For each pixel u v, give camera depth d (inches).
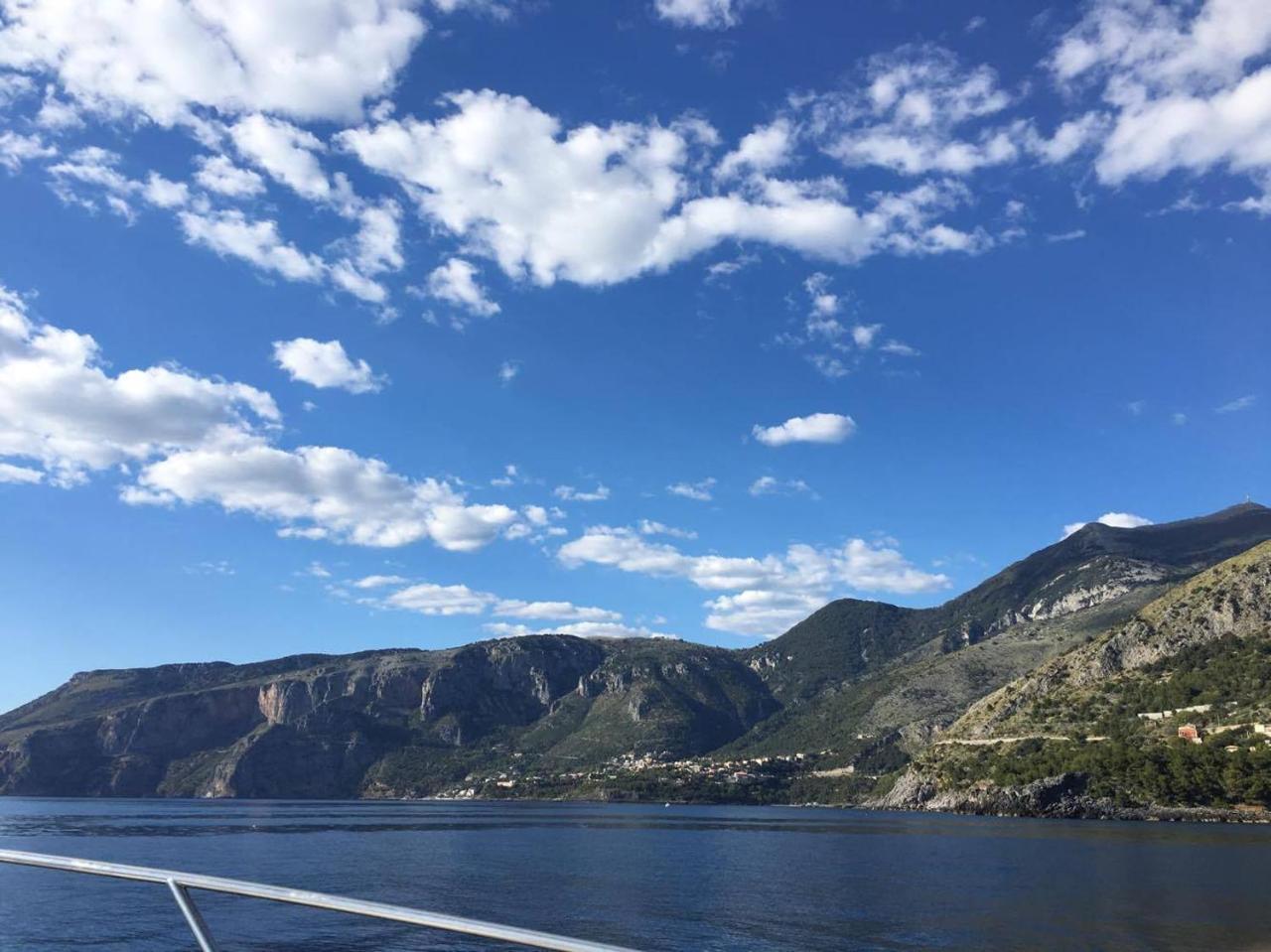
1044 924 3137.3
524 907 3572.8
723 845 7101.4
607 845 7155.5
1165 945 2736.2
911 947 2736.2
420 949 2635.3
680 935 2940.5
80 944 2679.6
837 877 4719.5
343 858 5895.7
